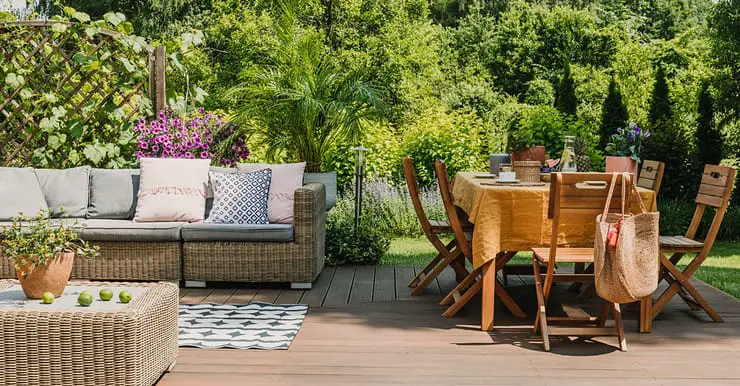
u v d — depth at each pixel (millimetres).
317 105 6852
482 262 4352
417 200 5281
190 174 5996
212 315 4730
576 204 4145
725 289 5672
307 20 14617
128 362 3164
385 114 7395
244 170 6156
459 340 4223
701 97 9805
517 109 15789
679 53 16750
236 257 5531
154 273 5574
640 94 15859
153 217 5836
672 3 19250
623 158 4645
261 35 14422
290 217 5828
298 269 5523
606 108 10531
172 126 6766
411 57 15398
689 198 9719
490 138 10320
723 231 8984
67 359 3166
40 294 3514
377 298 5273
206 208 6098
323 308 4977
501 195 4375
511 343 4176
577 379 3566
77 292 3643
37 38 7008
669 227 8766
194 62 14172
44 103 6848
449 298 4965
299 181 6004
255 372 3627
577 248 4430
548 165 5168
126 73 6855
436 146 9602
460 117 10234
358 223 7047
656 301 4844
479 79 17469
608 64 17656
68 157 6871
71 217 5945
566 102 11141
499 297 5211
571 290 5594
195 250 5551
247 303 5102
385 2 15422
